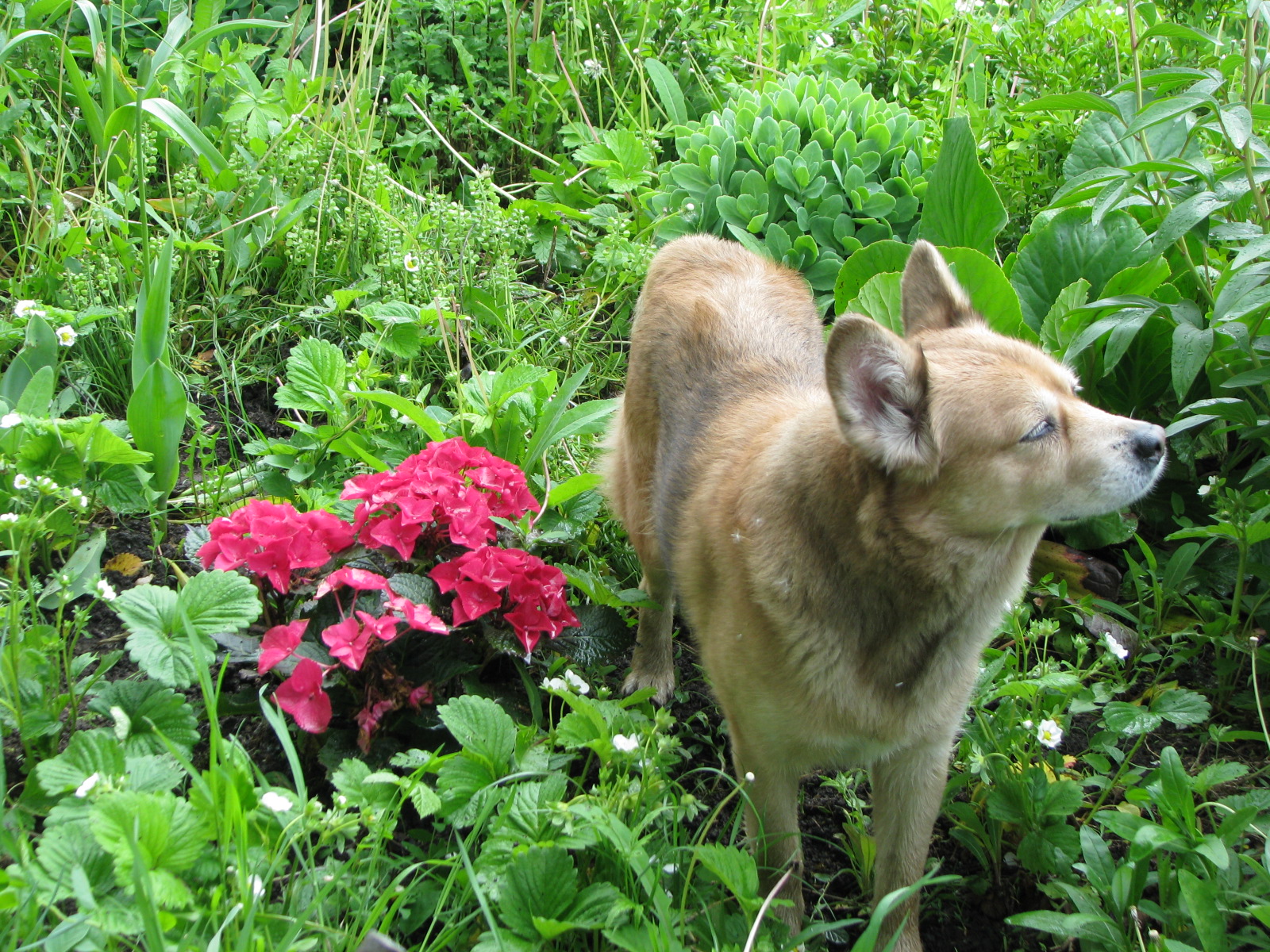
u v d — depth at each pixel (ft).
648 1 6.92
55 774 3.43
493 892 3.44
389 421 4.89
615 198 6.19
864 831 4.01
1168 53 5.99
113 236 5.20
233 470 4.98
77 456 4.36
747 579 3.68
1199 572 4.69
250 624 3.84
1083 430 3.58
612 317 5.81
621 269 5.82
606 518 4.96
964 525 3.55
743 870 3.44
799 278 4.73
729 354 4.30
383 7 6.82
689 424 4.23
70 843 3.29
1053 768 4.01
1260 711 4.09
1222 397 4.66
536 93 6.59
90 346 5.09
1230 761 4.27
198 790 3.39
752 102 6.11
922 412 3.50
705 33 7.15
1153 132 5.16
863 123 5.97
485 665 4.13
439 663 3.96
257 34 7.01
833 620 3.59
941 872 4.04
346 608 3.96
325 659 3.83
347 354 5.38
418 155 6.47
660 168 6.40
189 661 3.63
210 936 3.29
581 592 4.60
